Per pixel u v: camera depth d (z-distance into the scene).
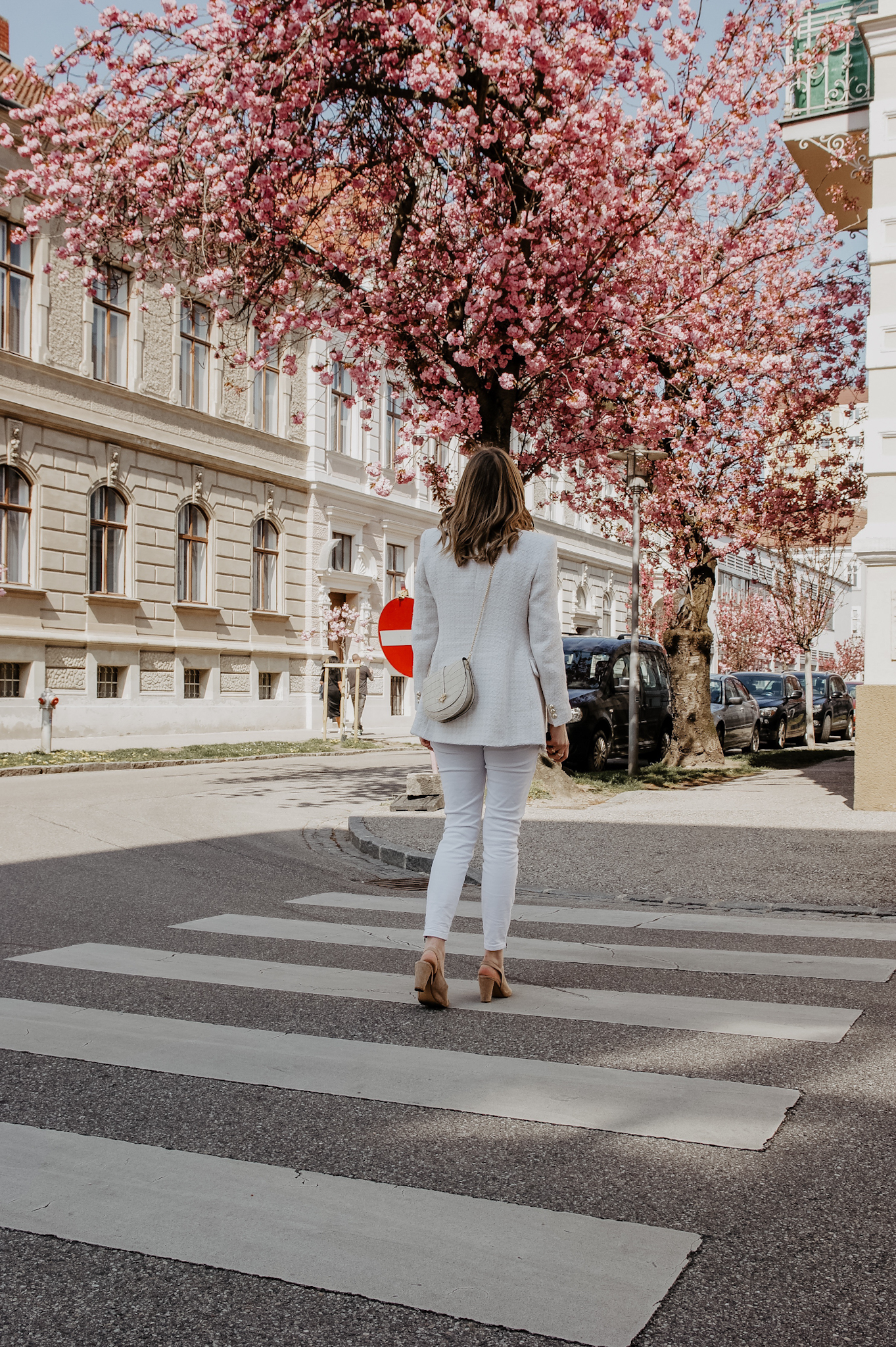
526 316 10.52
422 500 30.84
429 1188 2.59
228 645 23.61
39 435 19.06
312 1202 2.52
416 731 4.17
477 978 4.38
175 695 22.23
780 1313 2.07
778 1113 3.04
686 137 10.46
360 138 10.59
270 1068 3.41
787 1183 2.62
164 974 4.55
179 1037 3.72
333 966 4.71
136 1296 2.15
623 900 6.48
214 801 12.25
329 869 7.83
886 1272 2.22
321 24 9.12
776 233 15.48
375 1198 2.54
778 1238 2.35
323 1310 2.09
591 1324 2.03
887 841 8.06
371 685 28.64
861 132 12.62
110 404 20.50
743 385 15.14
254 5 9.29
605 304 10.88
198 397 23.08
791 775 15.00
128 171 10.22
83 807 11.27
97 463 20.31
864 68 12.62
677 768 16.62
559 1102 3.12
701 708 17.41
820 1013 3.99
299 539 26.08
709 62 12.36
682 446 14.57
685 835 8.52
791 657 34.09
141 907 6.16
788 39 12.65
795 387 16.58
